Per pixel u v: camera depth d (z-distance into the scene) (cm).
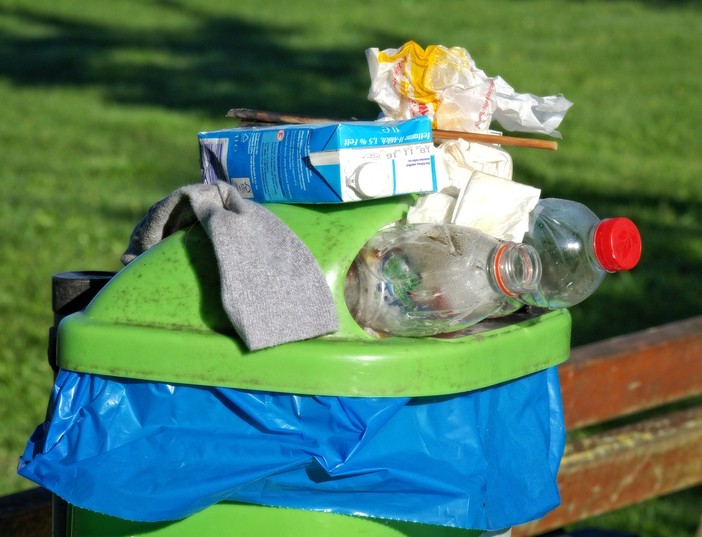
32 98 1124
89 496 155
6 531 224
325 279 158
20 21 1598
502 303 173
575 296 183
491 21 1686
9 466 410
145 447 162
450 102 190
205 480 156
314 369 154
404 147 163
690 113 1112
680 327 326
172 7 1770
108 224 707
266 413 159
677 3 1877
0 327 530
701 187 857
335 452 155
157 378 160
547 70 1316
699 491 451
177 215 176
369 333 167
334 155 160
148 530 167
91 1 1794
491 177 174
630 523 417
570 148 962
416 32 1583
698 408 334
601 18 1727
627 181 863
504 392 178
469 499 161
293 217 167
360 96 1187
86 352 163
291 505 161
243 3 1819
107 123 1023
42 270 614
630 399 307
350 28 1617
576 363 291
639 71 1327
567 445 300
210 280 164
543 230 182
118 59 1355
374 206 168
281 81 1257
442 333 170
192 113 1084
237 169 176
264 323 152
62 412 165
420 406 164
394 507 159
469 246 165
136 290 166
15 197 754
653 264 678
